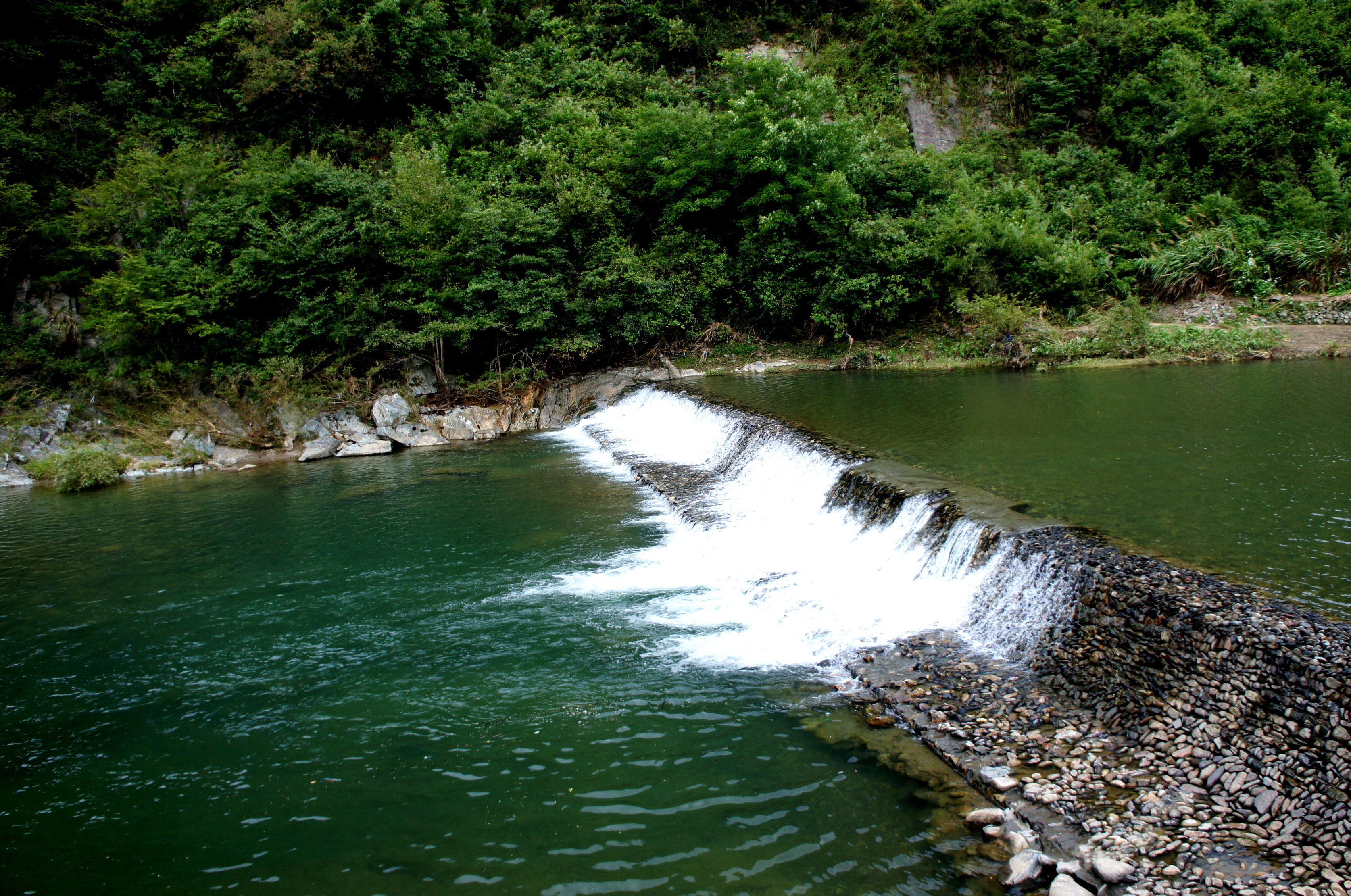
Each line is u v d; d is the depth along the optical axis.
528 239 29.41
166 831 7.20
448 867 6.48
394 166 30.94
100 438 25.81
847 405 21.72
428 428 27.75
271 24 33.94
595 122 35.22
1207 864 5.75
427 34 36.69
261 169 29.36
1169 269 32.41
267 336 27.09
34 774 8.29
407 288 27.91
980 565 10.55
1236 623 7.39
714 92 41.41
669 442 24.14
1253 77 40.78
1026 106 44.66
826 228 32.31
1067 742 7.44
